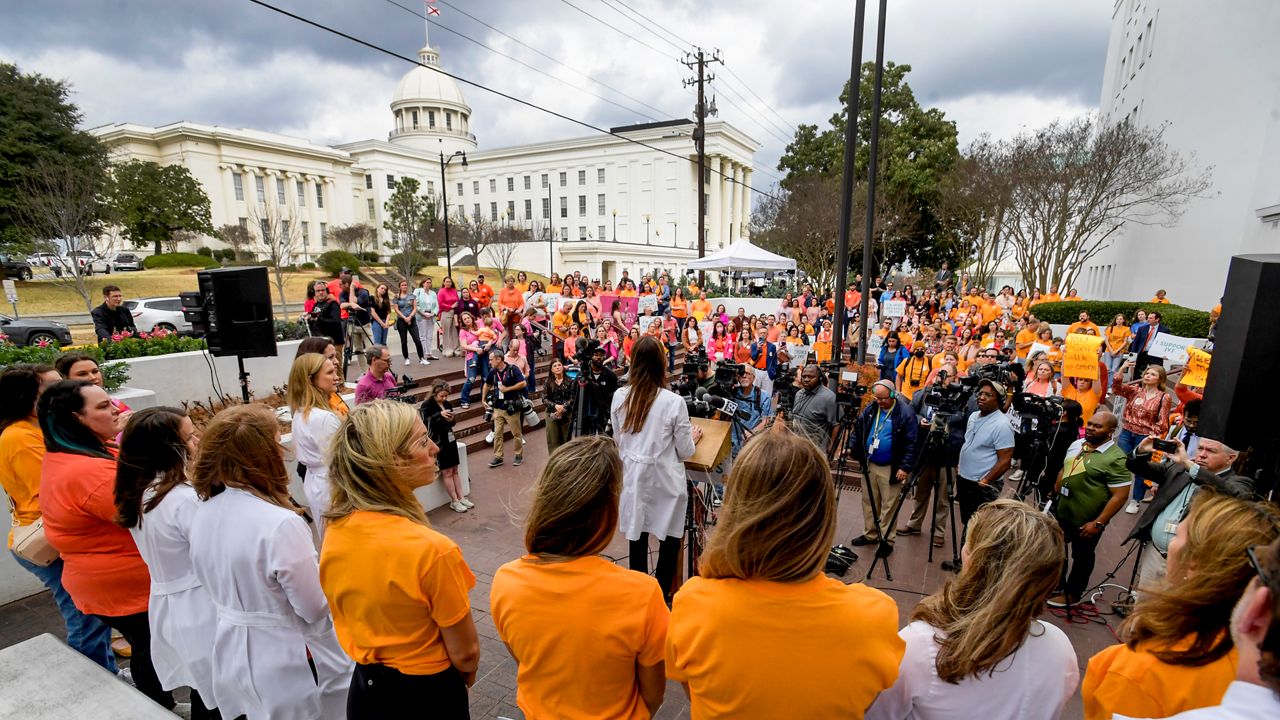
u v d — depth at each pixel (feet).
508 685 11.22
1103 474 13.47
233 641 6.86
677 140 221.87
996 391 15.44
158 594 7.83
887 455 17.43
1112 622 14.02
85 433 8.64
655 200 232.53
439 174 270.67
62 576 8.84
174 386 25.32
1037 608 5.01
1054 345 34.60
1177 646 5.07
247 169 199.52
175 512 7.56
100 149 103.76
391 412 6.39
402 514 6.22
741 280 104.27
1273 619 3.13
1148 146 61.26
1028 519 5.32
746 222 250.37
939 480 17.62
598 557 5.83
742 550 4.67
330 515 6.20
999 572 5.16
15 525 9.77
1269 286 8.68
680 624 5.01
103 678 6.53
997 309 57.16
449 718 6.28
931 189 94.84
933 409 16.55
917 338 39.04
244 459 6.85
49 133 94.17
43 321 56.34
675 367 47.60
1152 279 66.44
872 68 97.04
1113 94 99.55
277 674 6.89
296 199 214.90
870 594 4.87
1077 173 63.46
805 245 95.96
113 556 8.35
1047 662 5.09
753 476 4.80
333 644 7.59
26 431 9.71
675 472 11.60
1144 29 76.64
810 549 4.63
